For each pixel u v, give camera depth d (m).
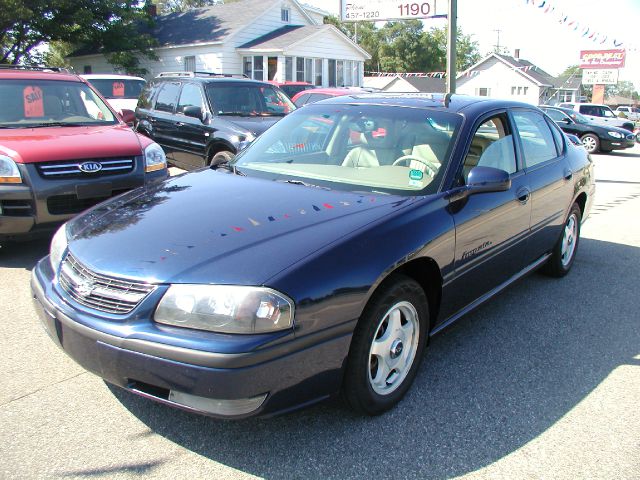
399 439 2.80
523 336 4.07
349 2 12.96
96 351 2.53
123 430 2.80
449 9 9.33
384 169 3.57
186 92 9.09
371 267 2.70
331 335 2.55
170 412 2.96
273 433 2.81
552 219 4.69
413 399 3.17
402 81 42.34
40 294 2.92
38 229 5.01
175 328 2.40
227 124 8.13
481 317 4.41
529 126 4.58
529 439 2.85
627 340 4.05
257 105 9.02
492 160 3.89
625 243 6.75
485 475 2.57
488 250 3.67
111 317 2.51
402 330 3.03
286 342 2.41
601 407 3.16
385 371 2.96
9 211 4.88
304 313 2.45
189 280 2.44
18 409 2.95
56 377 3.27
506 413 3.07
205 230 2.80
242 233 2.76
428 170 3.45
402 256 2.84
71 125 6.10
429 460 2.66
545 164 4.61
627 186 11.55
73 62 29.69
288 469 2.56
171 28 27.62
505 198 3.82
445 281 3.25
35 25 22.92
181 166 9.15
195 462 2.59
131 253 2.67
